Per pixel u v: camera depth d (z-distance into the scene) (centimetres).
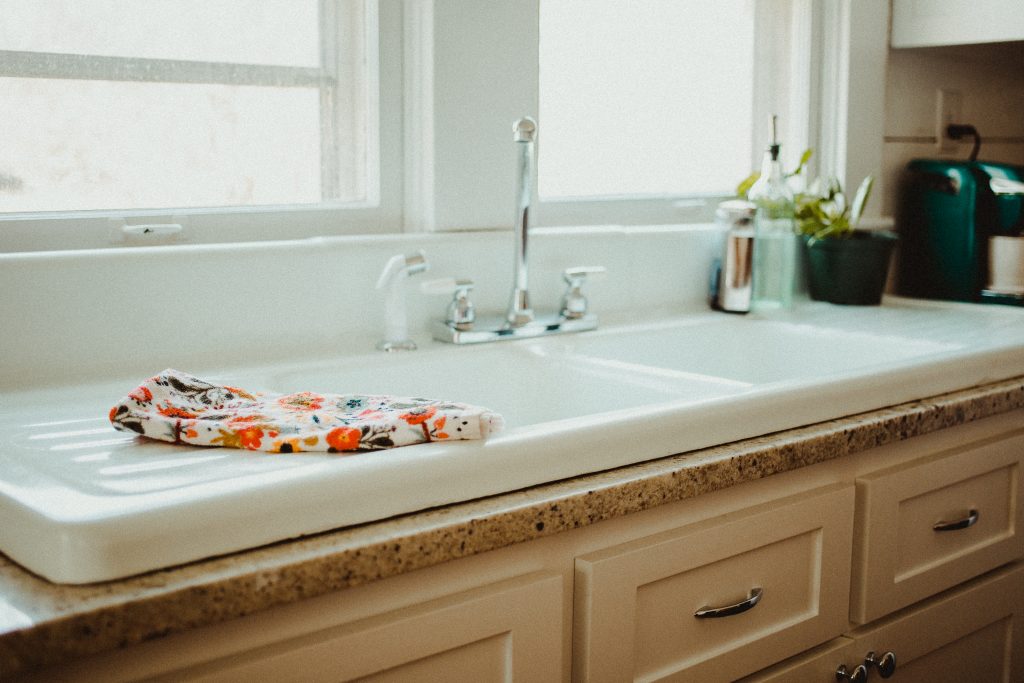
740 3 208
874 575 126
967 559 141
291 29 150
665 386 131
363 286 148
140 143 137
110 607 68
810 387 119
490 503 90
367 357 140
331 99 155
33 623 66
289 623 79
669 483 99
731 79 209
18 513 76
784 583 116
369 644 81
